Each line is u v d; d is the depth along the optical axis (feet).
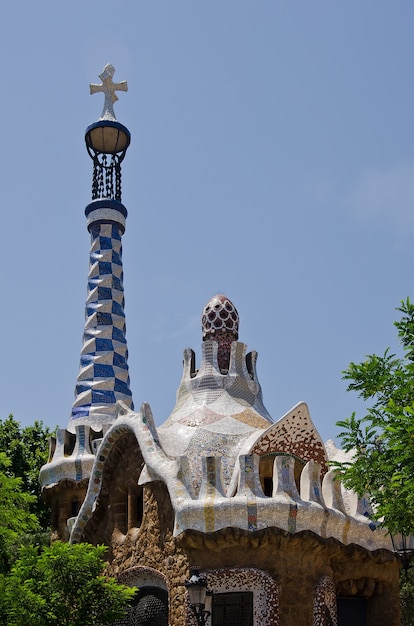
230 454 71.92
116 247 101.45
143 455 69.97
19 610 62.59
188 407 78.02
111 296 98.48
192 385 79.66
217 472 65.16
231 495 66.28
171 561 65.92
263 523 62.75
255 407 78.74
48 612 63.62
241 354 80.74
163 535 67.72
